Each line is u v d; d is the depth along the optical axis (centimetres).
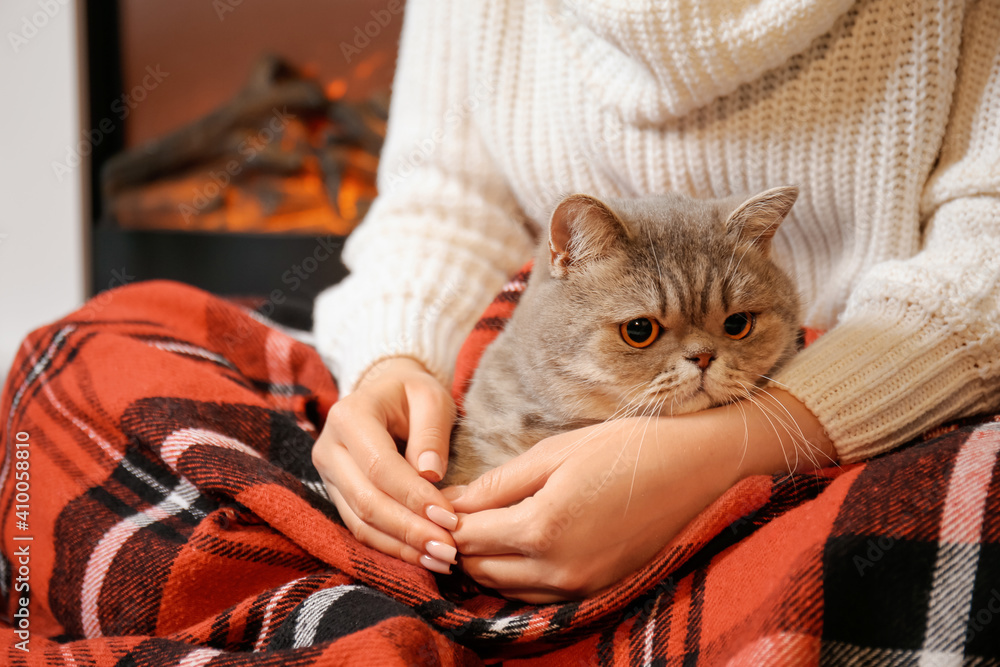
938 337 99
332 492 103
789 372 101
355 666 71
